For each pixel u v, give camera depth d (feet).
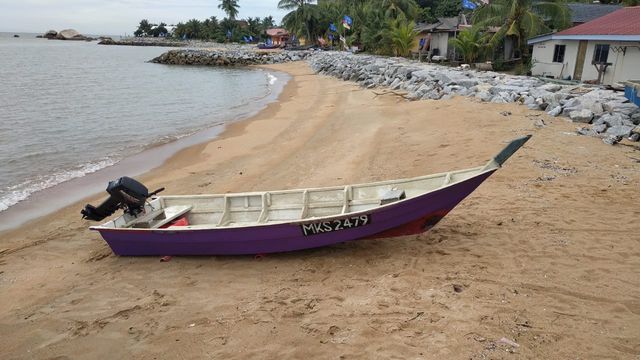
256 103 85.51
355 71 105.29
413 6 155.74
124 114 75.51
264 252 24.62
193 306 20.39
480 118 48.29
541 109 49.55
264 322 18.42
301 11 227.40
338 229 23.32
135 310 20.56
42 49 326.24
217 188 37.63
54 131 61.98
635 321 16.24
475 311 17.47
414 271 21.16
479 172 23.18
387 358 15.38
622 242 22.07
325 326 17.62
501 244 22.86
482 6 101.81
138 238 25.29
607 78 67.77
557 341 15.44
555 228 24.03
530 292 18.51
